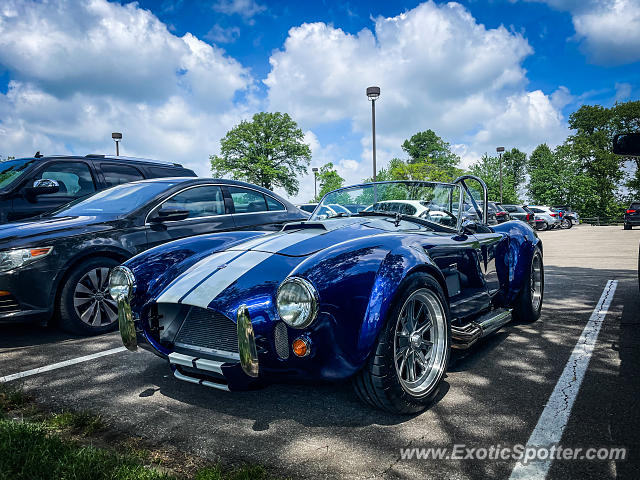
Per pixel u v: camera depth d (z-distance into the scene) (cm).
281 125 6059
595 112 5806
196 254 283
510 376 274
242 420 223
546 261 888
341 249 222
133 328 246
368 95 1742
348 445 196
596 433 200
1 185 556
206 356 221
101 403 245
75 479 164
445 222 325
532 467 174
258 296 212
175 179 481
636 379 262
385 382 208
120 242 400
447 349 246
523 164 7800
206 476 169
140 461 181
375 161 1752
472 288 307
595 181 5178
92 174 616
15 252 348
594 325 388
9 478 164
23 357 329
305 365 202
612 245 1279
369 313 203
